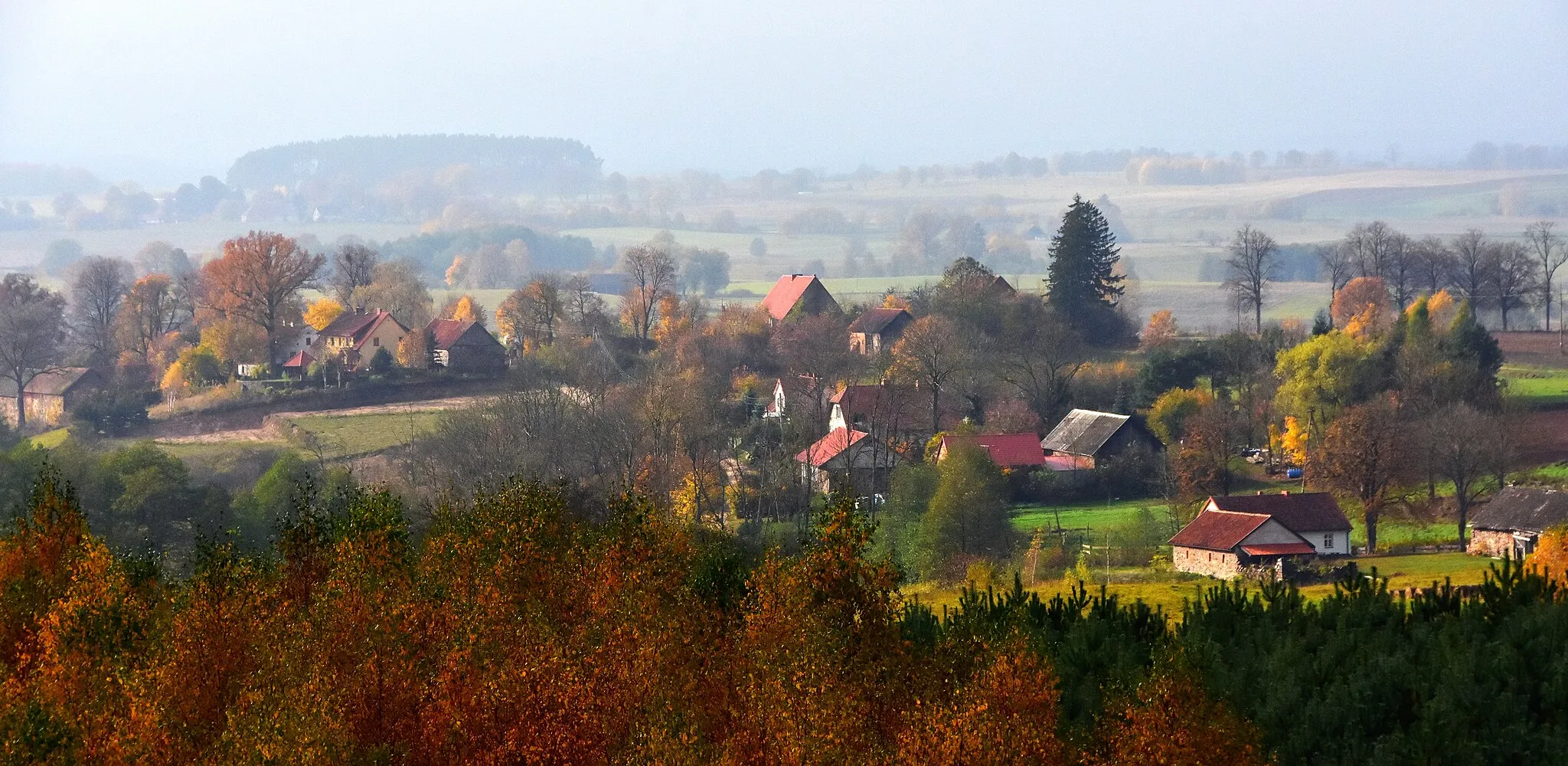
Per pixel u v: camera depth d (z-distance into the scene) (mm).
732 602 157125
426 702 130375
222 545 158375
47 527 179250
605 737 127750
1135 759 116875
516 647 134250
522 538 158750
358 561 147000
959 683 128000
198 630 139125
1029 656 123562
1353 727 124438
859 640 134625
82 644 145000
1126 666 135750
